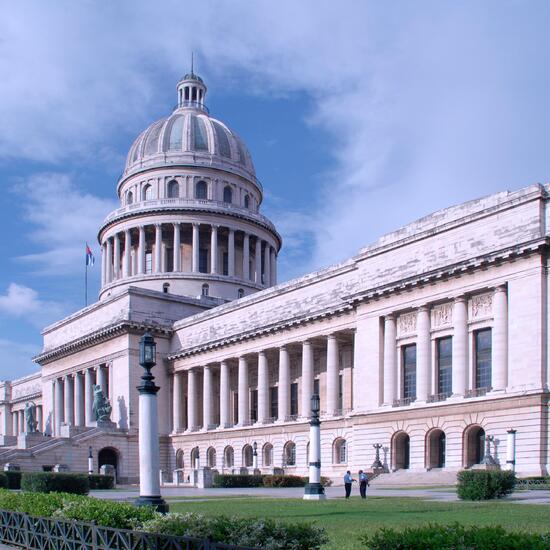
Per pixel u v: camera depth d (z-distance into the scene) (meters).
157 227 128.12
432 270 66.00
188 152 133.88
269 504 41.16
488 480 41.91
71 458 94.31
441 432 65.06
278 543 17.39
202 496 53.38
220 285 126.81
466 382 63.31
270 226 137.62
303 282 88.06
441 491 51.41
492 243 62.50
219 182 134.50
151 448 27.62
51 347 127.38
